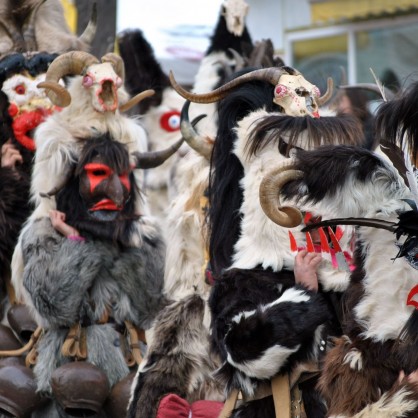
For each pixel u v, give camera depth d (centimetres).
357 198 1289
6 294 2173
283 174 1326
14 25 2305
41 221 1969
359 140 1564
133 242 1972
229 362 1497
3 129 2206
